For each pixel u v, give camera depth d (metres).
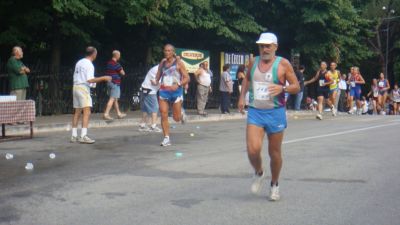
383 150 10.63
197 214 6.09
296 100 22.14
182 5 19.44
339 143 11.66
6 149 10.73
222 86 19.27
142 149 10.87
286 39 25.70
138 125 15.95
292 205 6.48
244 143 11.84
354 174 8.27
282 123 6.46
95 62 21.14
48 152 10.39
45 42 18.89
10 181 7.79
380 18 37.81
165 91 11.23
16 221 5.82
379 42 39.72
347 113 23.39
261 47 6.46
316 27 24.23
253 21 22.84
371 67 42.44
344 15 24.88
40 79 16.86
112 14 18.94
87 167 8.86
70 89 17.61
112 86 15.59
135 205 6.46
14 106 11.78
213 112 20.12
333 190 7.24
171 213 6.12
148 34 21.23
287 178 7.96
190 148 11.04
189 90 21.34
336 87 19.86
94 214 6.08
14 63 14.29
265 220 5.86
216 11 22.14
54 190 7.23
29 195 6.96
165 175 8.22
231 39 22.97
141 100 14.19
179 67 11.25
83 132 11.59
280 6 23.75
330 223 5.77
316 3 23.12
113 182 7.71
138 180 7.85
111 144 11.56
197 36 23.38
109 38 21.28
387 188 7.37
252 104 6.48
